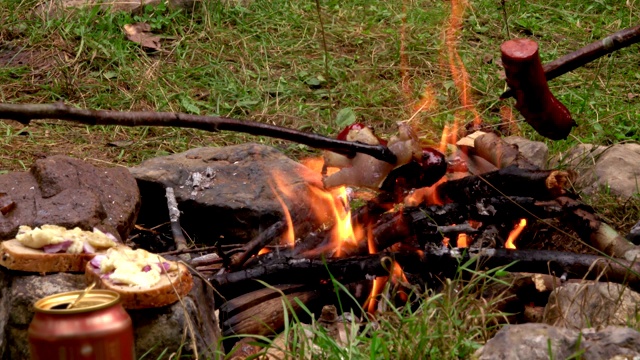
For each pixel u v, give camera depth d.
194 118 3.11
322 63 6.96
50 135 5.77
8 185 3.68
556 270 3.47
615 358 2.59
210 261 3.72
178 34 7.28
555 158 5.26
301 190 4.41
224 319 3.40
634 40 3.87
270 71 6.86
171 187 4.41
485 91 6.61
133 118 3.00
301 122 6.14
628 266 3.42
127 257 2.98
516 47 3.61
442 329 2.98
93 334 2.31
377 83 6.81
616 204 4.69
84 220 3.43
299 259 3.53
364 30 7.59
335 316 3.38
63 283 2.94
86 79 6.53
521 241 4.02
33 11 7.18
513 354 2.70
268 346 2.95
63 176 3.73
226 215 4.34
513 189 3.69
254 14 7.66
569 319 3.20
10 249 2.98
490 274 3.51
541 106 3.74
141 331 2.87
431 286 3.63
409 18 7.88
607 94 6.68
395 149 3.51
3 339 2.91
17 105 2.82
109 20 7.02
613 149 5.19
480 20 7.98
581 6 8.48
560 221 3.75
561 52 7.54
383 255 3.51
